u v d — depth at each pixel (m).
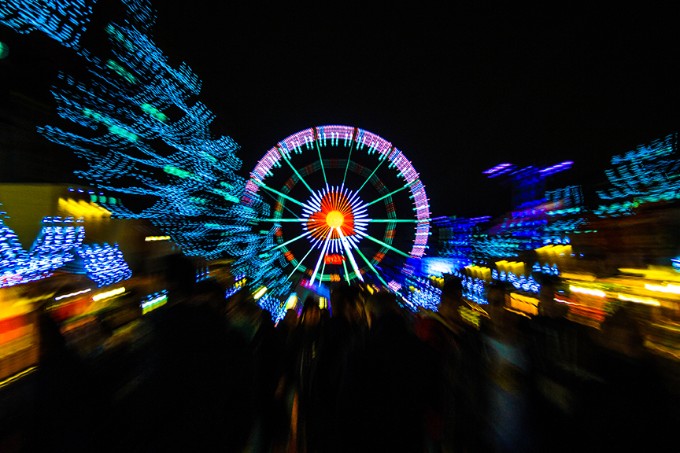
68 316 4.77
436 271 24.41
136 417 3.09
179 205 19.48
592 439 3.94
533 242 24.59
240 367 3.65
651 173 16.84
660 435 3.77
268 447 4.04
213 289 3.76
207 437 3.23
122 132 14.71
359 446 3.69
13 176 9.88
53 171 11.09
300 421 4.24
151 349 3.47
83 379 3.06
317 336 4.86
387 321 3.91
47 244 9.95
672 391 4.02
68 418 2.90
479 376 4.11
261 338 4.29
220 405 3.38
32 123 10.45
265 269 24.73
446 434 3.69
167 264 3.80
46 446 2.79
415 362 3.68
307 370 4.63
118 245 12.45
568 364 4.45
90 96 12.59
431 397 3.62
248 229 26.88
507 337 4.69
